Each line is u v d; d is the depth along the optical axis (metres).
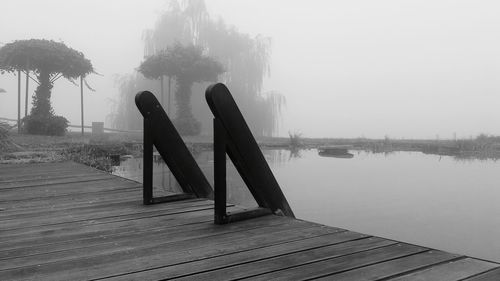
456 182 7.54
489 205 5.29
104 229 2.59
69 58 18.62
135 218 2.88
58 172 5.87
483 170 9.52
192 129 22.30
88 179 5.08
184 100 22.70
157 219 2.84
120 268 1.86
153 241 2.29
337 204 5.42
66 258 2.01
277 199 2.92
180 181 3.60
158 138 3.38
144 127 3.33
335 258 1.95
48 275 1.78
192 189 3.61
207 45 28.36
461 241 3.68
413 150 17.06
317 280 1.68
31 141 13.72
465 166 10.48
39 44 18.17
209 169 9.28
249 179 2.81
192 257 1.99
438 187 6.92
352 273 1.75
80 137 18.20
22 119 18.59
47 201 3.65
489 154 14.95
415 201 5.62
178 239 2.32
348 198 5.85
